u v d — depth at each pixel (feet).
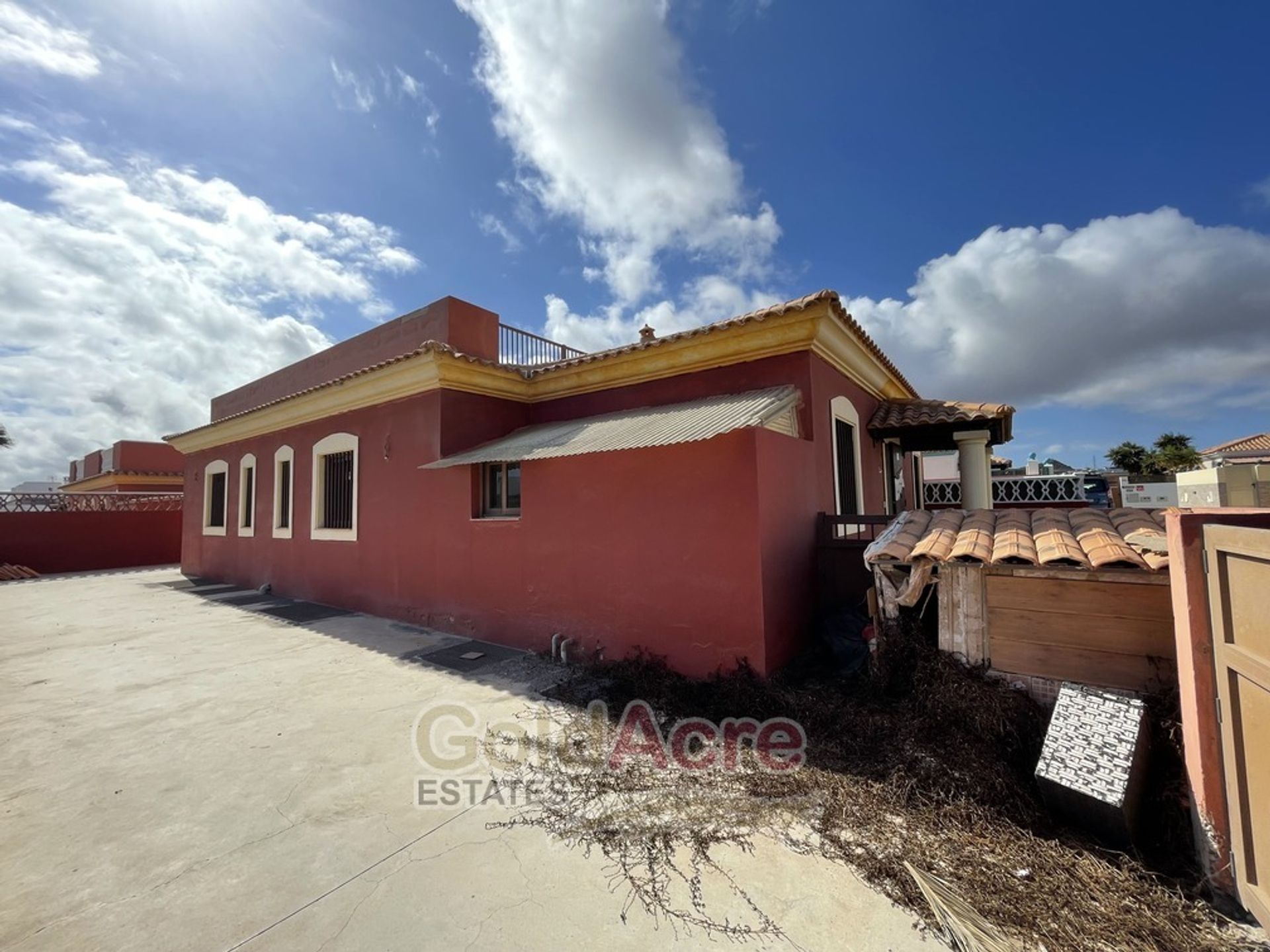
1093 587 14.80
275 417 47.52
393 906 10.68
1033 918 9.77
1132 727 12.19
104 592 53.36
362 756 17.12
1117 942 9.30
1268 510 10.53
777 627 21.93
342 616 38.17
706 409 25.41
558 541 27.27
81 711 21.27
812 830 12.93
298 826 13.42
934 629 18.26
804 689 20.25
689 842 12.62
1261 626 9.18
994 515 19.69
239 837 12.97
